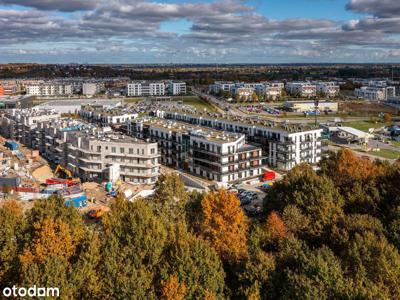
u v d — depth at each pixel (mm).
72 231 115562
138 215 121062
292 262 111875
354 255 110562
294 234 137250
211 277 104688
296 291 96875
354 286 99250
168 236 121062
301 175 169375
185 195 157875
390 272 103188
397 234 127562
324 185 157000
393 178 167250
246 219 144250
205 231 131500
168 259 109938
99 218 189875
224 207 132125
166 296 97000
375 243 114125
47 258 98562
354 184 167750
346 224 136250
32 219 124812
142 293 97562
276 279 106500
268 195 175125
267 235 130375
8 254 109438
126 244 111812
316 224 139250
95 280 99750
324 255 111625
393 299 99938
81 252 107125
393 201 151125
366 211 153750
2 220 117750
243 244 122688
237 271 111750
